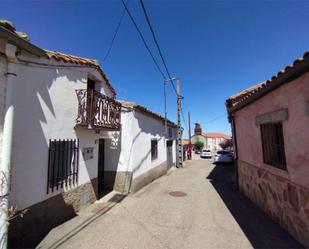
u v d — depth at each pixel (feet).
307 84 10.78
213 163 67.36
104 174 26.84
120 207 19.43
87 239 12.66
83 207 18.71
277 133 15.62
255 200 20.15
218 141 178.19
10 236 10.97
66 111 16.56
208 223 15.47
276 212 15.25
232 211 18.22
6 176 9.63
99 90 24.47
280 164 14.84
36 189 12.88
